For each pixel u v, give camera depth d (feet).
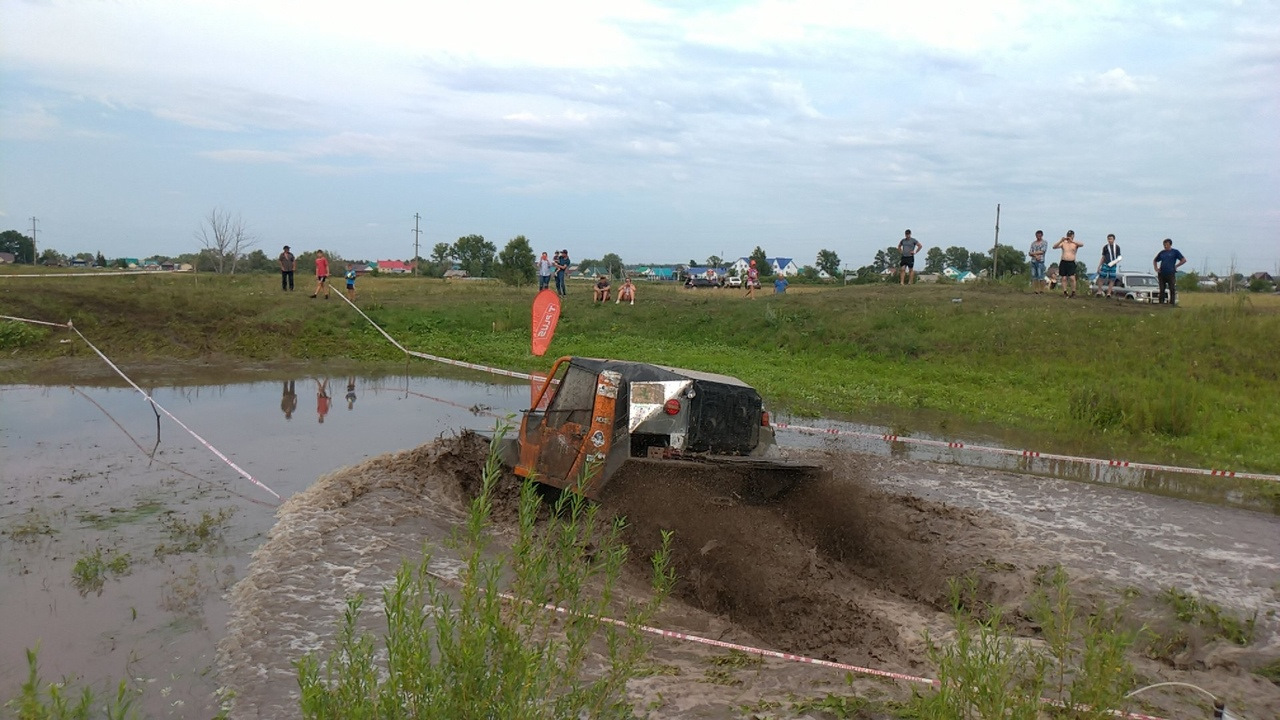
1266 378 64.13
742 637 21.95
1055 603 24.80
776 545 25.43
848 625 22.67
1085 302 92.38
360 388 60.39
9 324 72.33
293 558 24.99
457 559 25.64
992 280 120.57
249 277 139.23
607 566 14.28
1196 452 48.24
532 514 13.79
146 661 19.20
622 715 14.21
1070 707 14.37
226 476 34.88
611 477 26.89
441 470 33.55
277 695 17.71
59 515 29.32
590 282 241.14
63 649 19.71
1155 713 18.38
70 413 47.24
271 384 60.80
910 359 77.51
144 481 33.88
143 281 104.42
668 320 96.89
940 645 21.62
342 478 33.12
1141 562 29.32
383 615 21.42
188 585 23.35
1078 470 43.50
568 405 30.09
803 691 18.67
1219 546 31.50
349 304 95.55
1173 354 69.92
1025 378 68.95
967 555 29.09
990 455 46.50
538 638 19.06
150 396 53.93
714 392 28.37
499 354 79.97
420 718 11.64
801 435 49.90
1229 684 20.25
